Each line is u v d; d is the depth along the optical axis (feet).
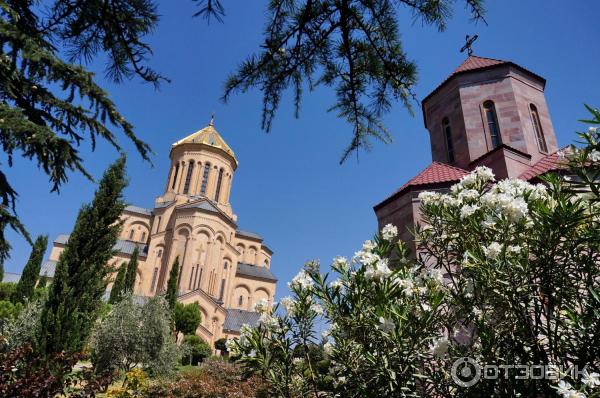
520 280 9.15
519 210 9.48
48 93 23.39
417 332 9.08
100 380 26.63
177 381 40.34
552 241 8.93
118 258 142.41
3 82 21.75
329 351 10.98
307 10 10.18
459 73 44.11
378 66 11.02
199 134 180.14
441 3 9.48
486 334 8.75
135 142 24.80
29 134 23.50
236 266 158.61
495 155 33.17
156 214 156.66
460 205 12.25
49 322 33.19
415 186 30.22
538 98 42.65
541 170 26.45
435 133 45.60
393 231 13.99
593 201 8.36
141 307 51.67
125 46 11.76
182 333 108.99
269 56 10.72
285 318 12.56
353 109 12.21
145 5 10.77
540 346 8.85
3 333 39.29
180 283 133.80
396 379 8.95
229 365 45.47
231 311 146.61
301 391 11.50
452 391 9.64
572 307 9.05
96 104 23.25
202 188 163.02
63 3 11.05
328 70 11.46
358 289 10.18
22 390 20.03
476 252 9.80
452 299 11.03
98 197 40.29
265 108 11.73
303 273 12.41
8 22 19.53
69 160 25.16
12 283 97.66
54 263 142.41
